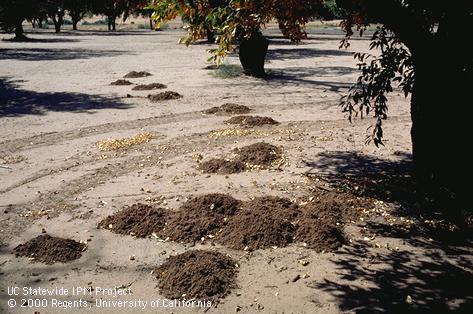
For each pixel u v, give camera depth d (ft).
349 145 30.27
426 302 14.03
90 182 25.02
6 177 26.07
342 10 21.48
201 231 18.54
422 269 15.84
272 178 24.58
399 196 21.57
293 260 16.60
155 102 45.85
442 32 19.19
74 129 36.22
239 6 16.75
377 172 24.93
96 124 37.63
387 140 31.35
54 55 95.14
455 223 18.89
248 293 14.78
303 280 15.35
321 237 17.66
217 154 28.89
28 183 25.07
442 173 20.47
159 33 188.65
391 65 20.89
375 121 36.81
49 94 51.16
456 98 19.45
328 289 14.82
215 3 17.63
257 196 22.26
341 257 16.70
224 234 18.38
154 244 18.02
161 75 64.34
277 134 33.17
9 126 37.42
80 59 86.74
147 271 16.25
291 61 79.46
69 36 166.50
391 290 14.67
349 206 20.58
